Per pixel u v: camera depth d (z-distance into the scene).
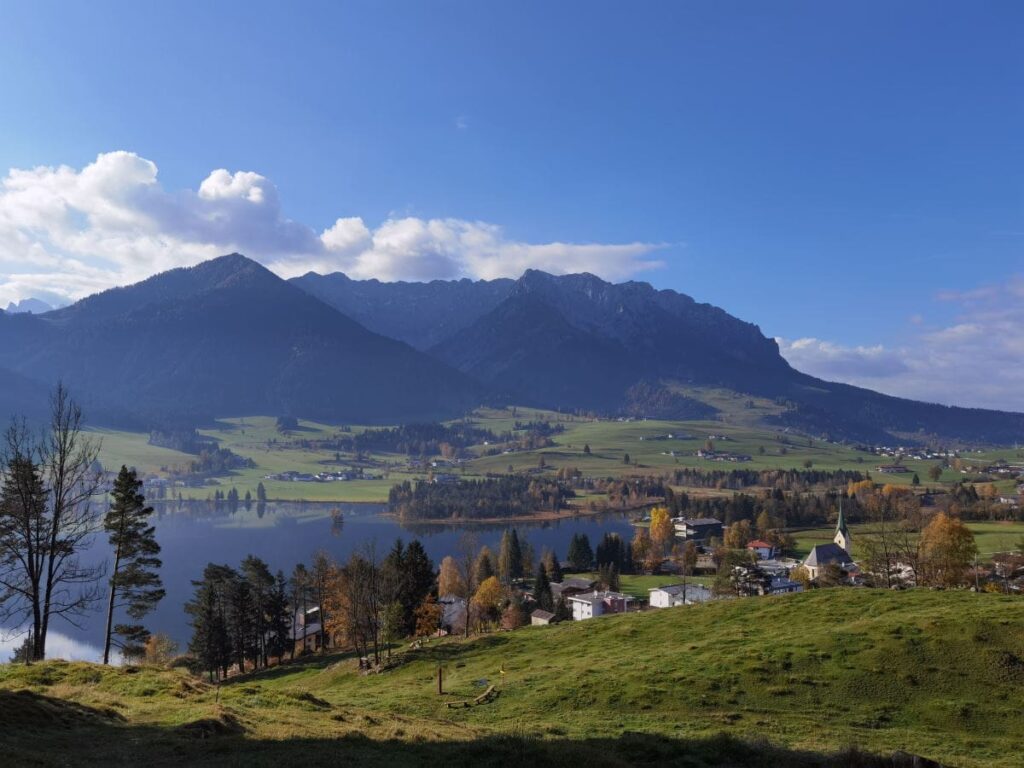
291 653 103.62
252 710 33.94
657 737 32.09
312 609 126.06
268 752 25.38
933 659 42.22
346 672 73.00
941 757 30.83
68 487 48.69
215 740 26.64
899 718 37.00
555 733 34.81
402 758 26.08
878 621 49.41
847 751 27.89
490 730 35.47
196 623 92.44
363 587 82.00
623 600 139.12
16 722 26.05
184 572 188.25
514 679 49.31
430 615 88.94
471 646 69.38
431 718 40.69
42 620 46.19
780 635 51.09
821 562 164.38
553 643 63.12
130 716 30.34
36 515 45.84
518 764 26.06
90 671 38.28
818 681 41.31
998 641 43.09
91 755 23.81
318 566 104.44
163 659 100.75
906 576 116.69
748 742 30.88
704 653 48.56
